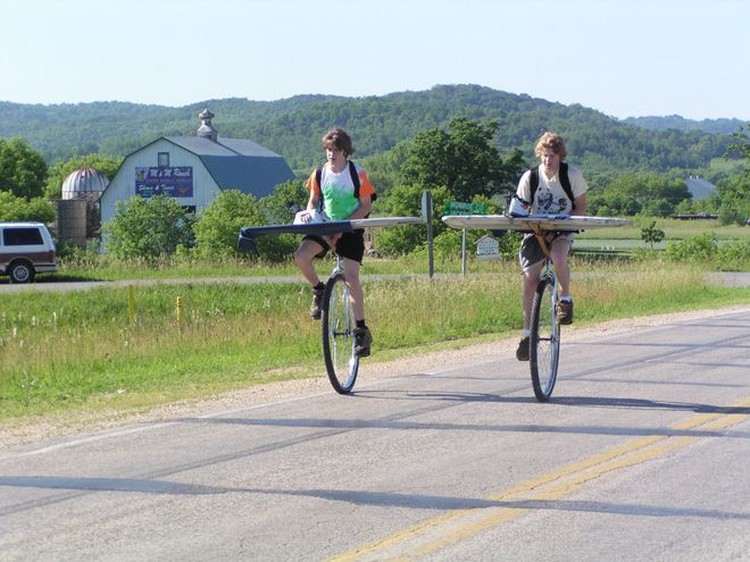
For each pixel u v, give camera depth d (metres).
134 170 124.44
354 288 15.74
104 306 41.12
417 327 26.69
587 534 9.08
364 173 15.17
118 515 9.62
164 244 77.62
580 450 12.06
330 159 15.10
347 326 15.87
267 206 106.94
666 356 20.27
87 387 18.78
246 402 15.54
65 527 9.29
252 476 10.95
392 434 12.91
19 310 39.75
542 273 14.75
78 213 100.06
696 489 10.46
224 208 74.50
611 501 10.04
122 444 12.50
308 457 11.76
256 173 130.12
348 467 11.30
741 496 10.23
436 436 12.80
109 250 79.06
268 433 13.03
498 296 32.06
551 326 15.10
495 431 13.07
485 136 128.88
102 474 11.07
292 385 17.38
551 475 10.95
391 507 9.84
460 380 17.22
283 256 70.62
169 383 18.83
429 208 42.91
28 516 9.62
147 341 24.33
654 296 37.66
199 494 10.29
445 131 130.00
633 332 25.09
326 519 9.48
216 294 44.31
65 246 84.19
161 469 11.26
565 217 13.70
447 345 24.14
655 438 12.67
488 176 127.25
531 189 14.37
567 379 17.25
